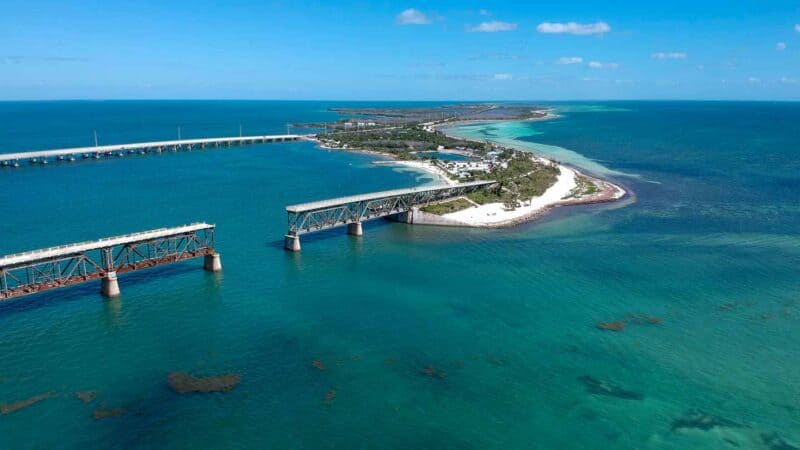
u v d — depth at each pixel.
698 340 68.19
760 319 73.88
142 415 52.00
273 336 68.12
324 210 106.88
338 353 64.31
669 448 49.31
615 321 73.38
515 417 53.28
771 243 107.81
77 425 50.25
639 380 59.69
